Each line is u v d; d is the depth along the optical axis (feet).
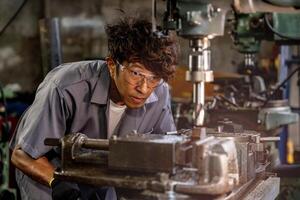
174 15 5.12
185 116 10.07
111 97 5.91
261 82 10.33
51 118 5.64
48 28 10.95
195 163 4.15
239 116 8.68
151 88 5.16
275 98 9.82
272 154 8.70
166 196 3.97
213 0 4.99
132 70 5.00
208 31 5.02
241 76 10.73
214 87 10.84
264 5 5.17
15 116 12.50
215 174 4.02
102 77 5.87
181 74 11.41
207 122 8.09
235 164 4.37
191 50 5.10
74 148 4.54
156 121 6.48
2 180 9.96
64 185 4.74
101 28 16.03
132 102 5.28
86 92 5.85
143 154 4.17
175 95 11.62
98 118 5.98
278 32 8.02
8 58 15.96
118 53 5.04
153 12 5.14
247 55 9.28
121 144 4.24
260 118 8.63
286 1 5.16
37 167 5.44
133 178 4.16
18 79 16.02
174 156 4.09
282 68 11.95
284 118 8.89
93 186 4.61
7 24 10.68
